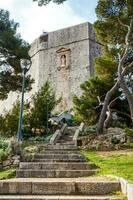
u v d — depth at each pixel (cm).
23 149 1320
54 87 4288
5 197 691
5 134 2275
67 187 753
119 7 2169
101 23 2192
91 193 743
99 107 2519
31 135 2366
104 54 2398
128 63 2297
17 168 1117
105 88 2569
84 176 973
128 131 1834
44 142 1816
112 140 1748
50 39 4562
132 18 2111
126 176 902
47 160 1211
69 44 4381
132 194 598
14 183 764
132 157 1352
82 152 1541
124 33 2181
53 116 2861
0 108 4950
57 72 4341
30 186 759
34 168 1087
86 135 1944
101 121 2023
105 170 1034
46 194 748
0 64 2650
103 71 2430
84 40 4281
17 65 2561
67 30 4462
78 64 4219
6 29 2717
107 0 2177
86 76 4097
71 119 2911
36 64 4609
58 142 1866
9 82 2647
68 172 984
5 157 1187
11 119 2319
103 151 1638
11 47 2595
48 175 983
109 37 2244
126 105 2597
